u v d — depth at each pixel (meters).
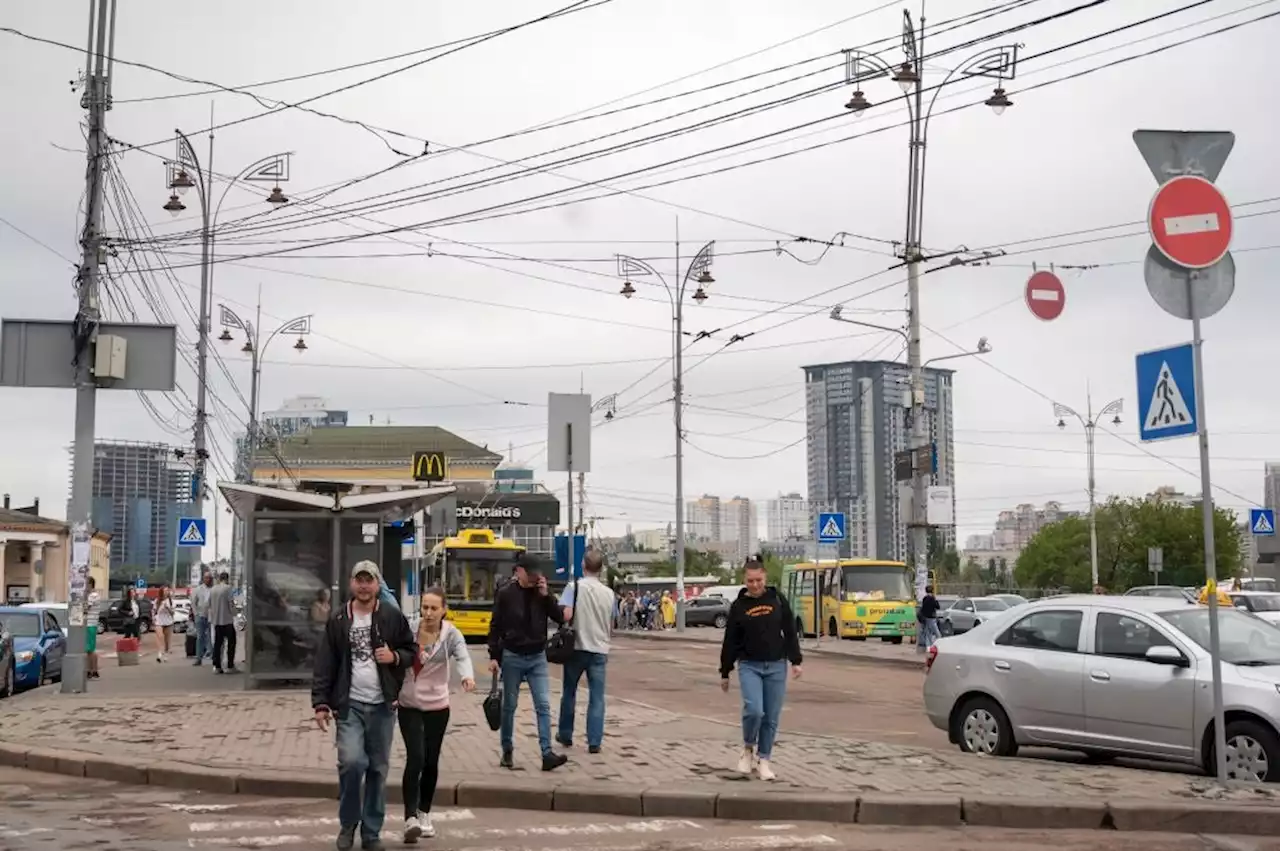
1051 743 12.52
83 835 9.48
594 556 12.94
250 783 11.51
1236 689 11.28
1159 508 78.62
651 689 23.06
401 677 8.92
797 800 10.25
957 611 42.28
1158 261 11.30
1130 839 9.45
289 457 79.94
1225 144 11.46
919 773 11.53
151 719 15.86
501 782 11.02
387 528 24.64
